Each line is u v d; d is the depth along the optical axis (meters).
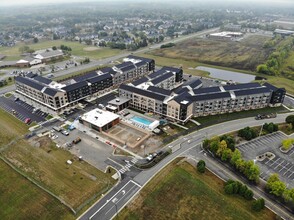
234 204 81.62
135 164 100.94
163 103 135.00
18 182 91.56
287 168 99.31
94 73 178.25
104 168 98.75
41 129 126.88
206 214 78.25
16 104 155.50
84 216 78.00
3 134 122.25
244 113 142.88
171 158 104.62
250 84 153.00
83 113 143.25
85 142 116.00
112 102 147.50
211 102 137.62
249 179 90.69
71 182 91.50
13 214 78.88
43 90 145.75
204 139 117.44
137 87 153.25
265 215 78.12
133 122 133.12
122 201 83.31
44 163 101.56
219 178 93.19
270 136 120.44
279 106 150.88
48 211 79.75
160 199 83.81
